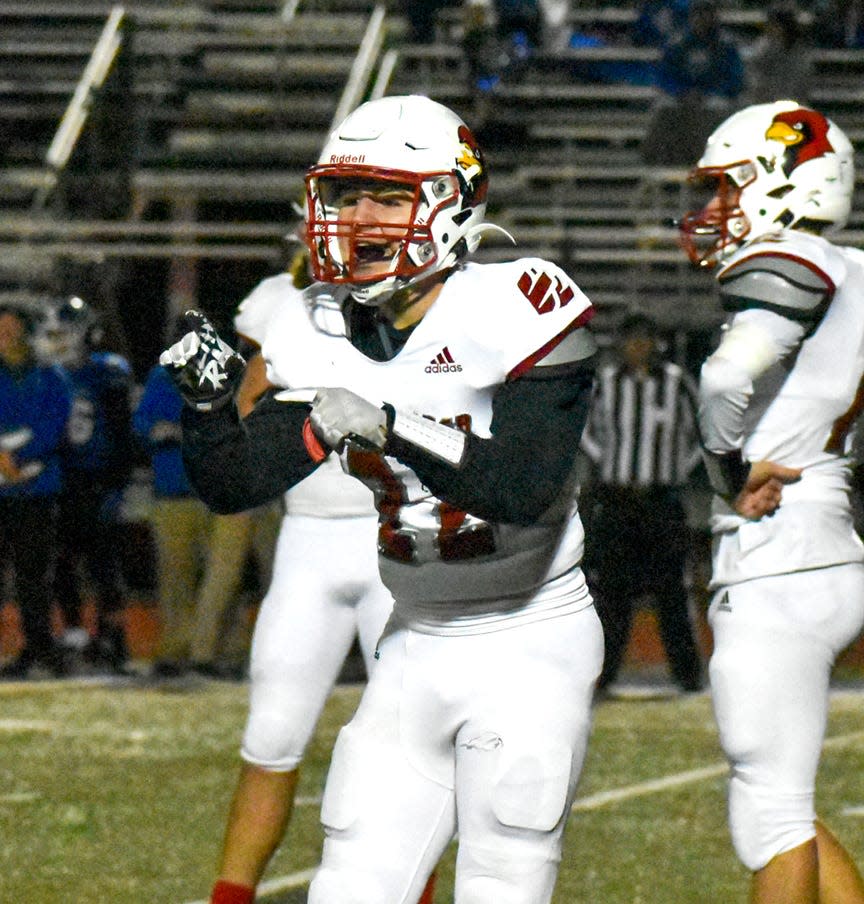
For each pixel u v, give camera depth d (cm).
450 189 941
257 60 5294
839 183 1207
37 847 1714
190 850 1702
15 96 5194
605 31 5275
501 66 5003
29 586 2906
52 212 4609
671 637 2811
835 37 5022
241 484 916
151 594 3650
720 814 1864
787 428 1131
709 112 4500
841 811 1875
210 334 902
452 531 934
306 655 1327
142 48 5319
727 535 1153
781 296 1101
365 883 937
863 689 2839
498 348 914
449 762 964
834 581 1126
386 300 948
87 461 2942
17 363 2884
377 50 5084
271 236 4456
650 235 4325
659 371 2778
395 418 870
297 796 1953
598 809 1891
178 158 4803
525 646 945
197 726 2431
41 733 2370
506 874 924
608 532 2761
